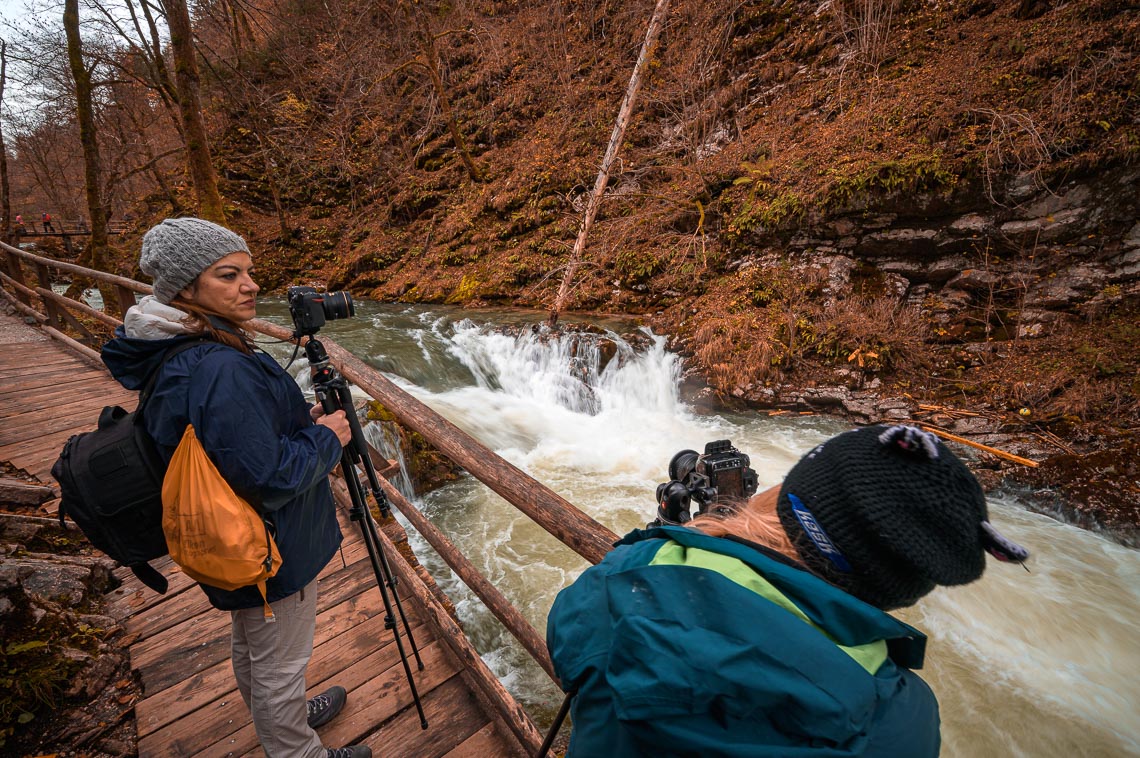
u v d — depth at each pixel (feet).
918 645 1.84
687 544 2.08
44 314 29.04
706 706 1.59
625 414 25.64
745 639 1.62
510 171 49.21
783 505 2.04
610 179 41.42
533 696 11.28
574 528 4.23
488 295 40.68
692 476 2.98
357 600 8.94
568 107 49.06
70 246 71.77
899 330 24.52
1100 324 21.81
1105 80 22.41
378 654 7.89
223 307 4.22
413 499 18.28
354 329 34.94
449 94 58.80
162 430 3.95
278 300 49.83
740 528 2.15
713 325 27.61
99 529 4.08
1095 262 22.50
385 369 28.48
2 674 7.09
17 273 29.89
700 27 42.16
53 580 8.54
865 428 2.00
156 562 9.79
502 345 31.12
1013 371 21.81
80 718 6.97
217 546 3.92
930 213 25.12
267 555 4.17
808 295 27.45
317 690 7.32
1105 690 11.30
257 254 56.13
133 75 40.60
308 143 61.82
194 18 53.36
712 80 39.83
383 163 60.03
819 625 1.76
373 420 17.61
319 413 5.74
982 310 24.35
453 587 14.47
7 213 54.29
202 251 4.01
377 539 6.07
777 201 29.30
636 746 1.73
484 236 46.14
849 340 24.62
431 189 53.72
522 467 21.21
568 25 53.36
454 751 6.56
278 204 56.75
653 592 1.86
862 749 1.52
